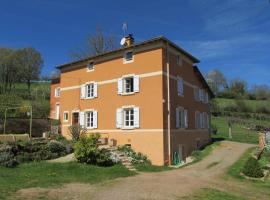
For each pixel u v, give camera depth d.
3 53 57.53
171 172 19.42
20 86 60.69
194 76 30.78
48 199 11.38
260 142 30.44
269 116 64.56
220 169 20.55
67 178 15.45
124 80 25.91
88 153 19.23
